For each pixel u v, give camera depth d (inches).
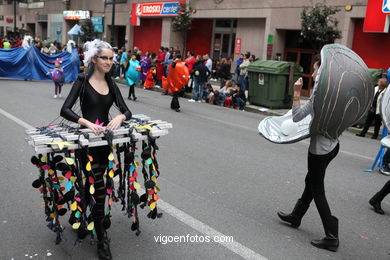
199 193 201.6
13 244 141.6
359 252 151.6
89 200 138.6
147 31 1093.1
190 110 514.9
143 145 139.0
